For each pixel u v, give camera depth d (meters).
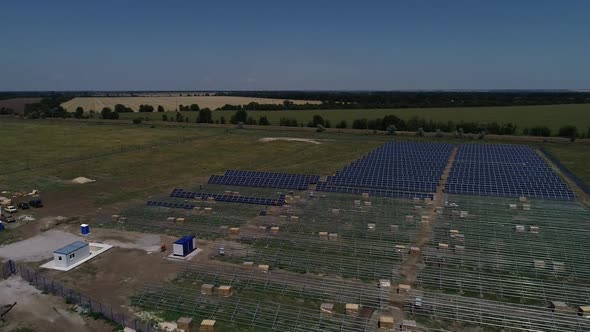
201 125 189.25
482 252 48.53
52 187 79.12
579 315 35.53
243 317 35.41
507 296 39.19
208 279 42.03
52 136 146.12
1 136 143.25
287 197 71.62
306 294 39.16
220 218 61.72
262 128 182.25
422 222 59.41
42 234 54.88
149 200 71.38
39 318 35.31
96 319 35.22
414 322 33.78
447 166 99.94
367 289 39.66
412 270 44.47
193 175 92.56
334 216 62.72
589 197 75.44
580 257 46.94
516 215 62.91
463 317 35.34
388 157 107.50
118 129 171.75
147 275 43.38
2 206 65.12
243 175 85.75
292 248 50.47
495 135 159.88
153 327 34.00
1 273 43.38
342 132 170.25
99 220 60.31
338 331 33.72
